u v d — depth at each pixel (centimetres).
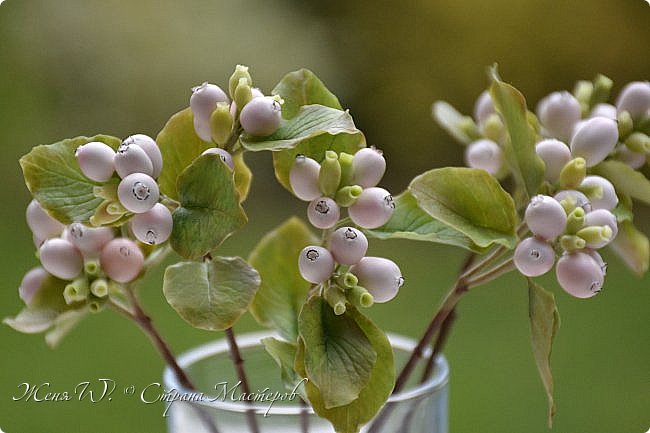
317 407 53
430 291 119
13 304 117
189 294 52
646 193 58
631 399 98
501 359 105
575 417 95
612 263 130
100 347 106
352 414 54
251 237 125
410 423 56
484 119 61
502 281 125
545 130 60
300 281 60
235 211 52
